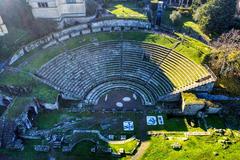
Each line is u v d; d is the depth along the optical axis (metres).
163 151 36.84
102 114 43.00
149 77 49.38
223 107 44.34
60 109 43.44
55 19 52.69
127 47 52.28
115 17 55.84
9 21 51.34
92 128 40.28
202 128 41.25
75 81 47.25
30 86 43.59
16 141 37.34
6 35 49.62
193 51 50.69
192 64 48.41
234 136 39.72
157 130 40.50
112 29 55.75
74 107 44.69
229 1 56.84
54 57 48.59
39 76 45.44
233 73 47.16
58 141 37.47
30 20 51.81
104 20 55.12
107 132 39.66
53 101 42.28
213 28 58.25
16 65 46.69
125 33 54.81
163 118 42.72
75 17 54.50
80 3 52.47
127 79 49.97
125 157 35.91
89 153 36.19
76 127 40.38
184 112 43.66
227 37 51.97
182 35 55.44
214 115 43.78
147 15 58.88
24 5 51.19
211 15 57.25
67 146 36.91
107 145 37.38
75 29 53.97
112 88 48.59
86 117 42.31
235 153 37.09
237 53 46.41
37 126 40.47
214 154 36.69
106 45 52.34
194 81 45.88
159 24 60.03
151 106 45.66
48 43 50.97
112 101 46.31
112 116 42.69
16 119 38.34
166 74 48.59
